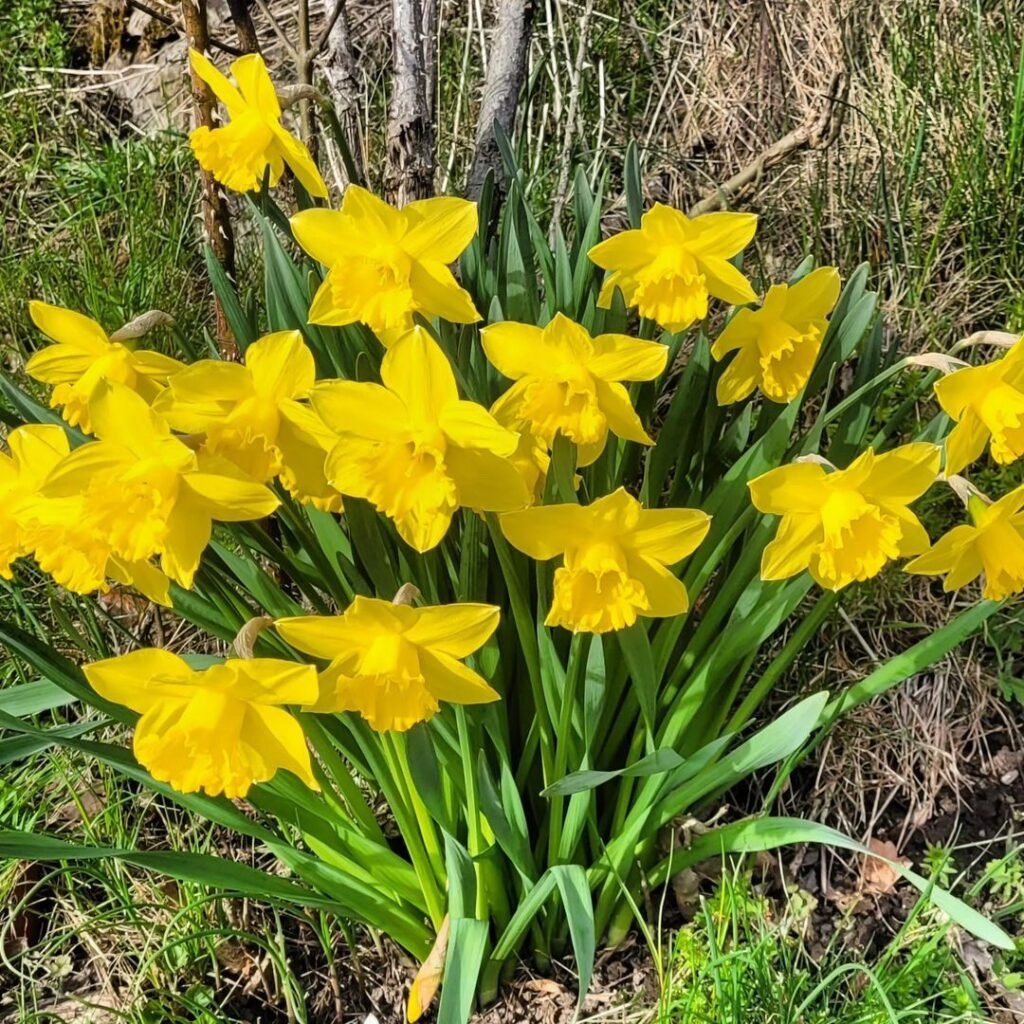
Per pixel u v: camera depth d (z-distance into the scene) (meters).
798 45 1.14
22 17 1.29
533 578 0.61
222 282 0.61
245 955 0.65
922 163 0.99
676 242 0.53
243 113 0.55
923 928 0.63
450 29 1.18
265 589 0.59
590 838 0.62
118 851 0.49
